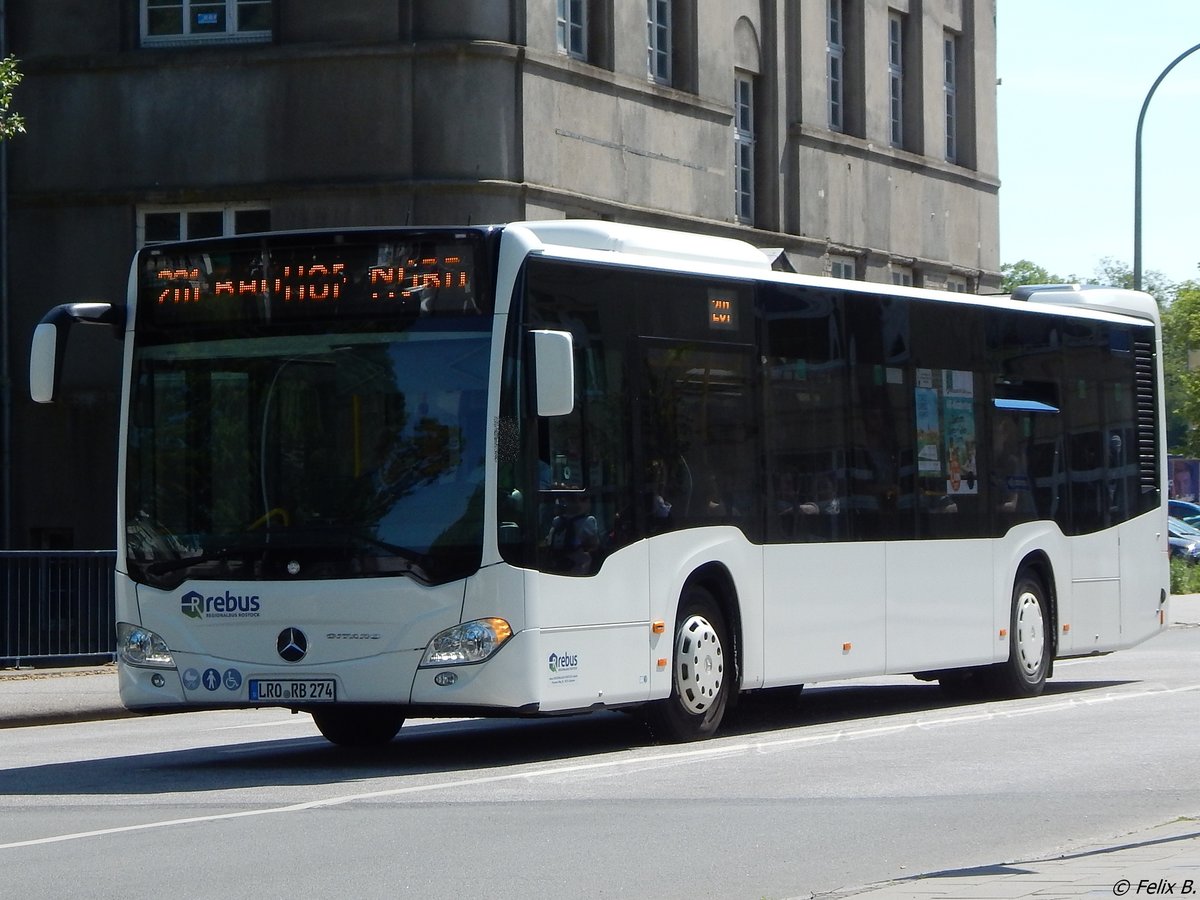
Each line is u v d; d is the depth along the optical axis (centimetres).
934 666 1942
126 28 3152
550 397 1429
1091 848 1045
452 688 1442
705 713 1662
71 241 3162
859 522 1842
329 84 3073
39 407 3177
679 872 1023
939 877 956
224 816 1246
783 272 1792
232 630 1492
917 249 4453
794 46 4019
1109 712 1895
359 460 1477
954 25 4647
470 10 3064
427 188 3044
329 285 1496
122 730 2053
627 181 3412
